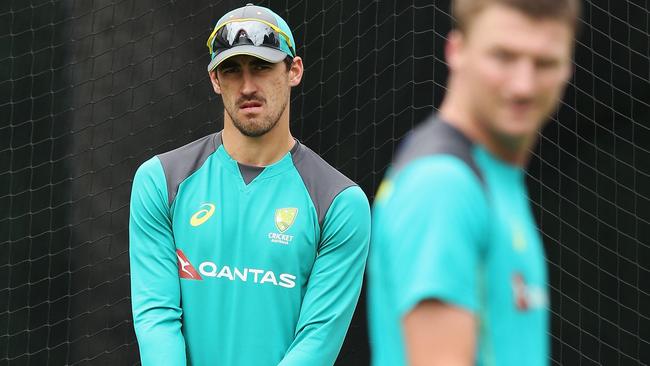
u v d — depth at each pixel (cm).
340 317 1230
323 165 1268
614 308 2434
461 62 545
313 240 1230
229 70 1201
